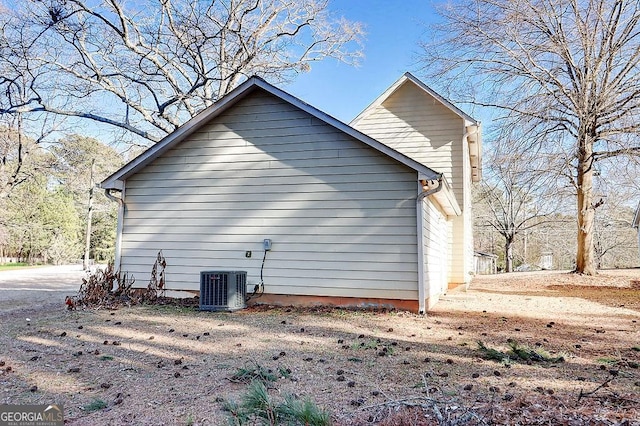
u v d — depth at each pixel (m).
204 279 7.23
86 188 24.09
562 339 5.29
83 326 5.79
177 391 3.29
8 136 15.58
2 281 15.24
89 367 3.93
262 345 4.83
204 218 8.23
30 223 29.97
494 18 11.66
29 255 31.41
